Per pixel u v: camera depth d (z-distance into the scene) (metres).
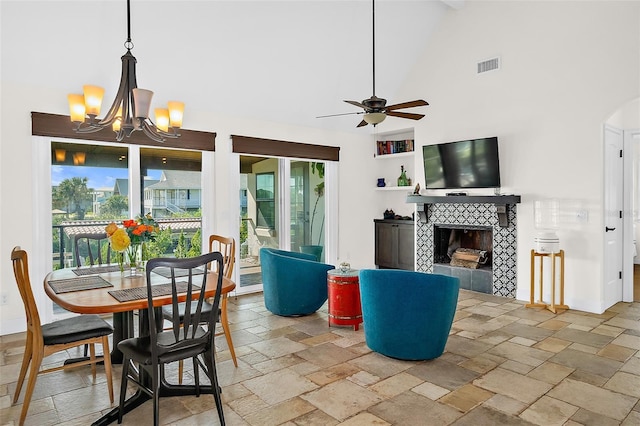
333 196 6.51
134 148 4.59
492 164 5.25
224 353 3.39
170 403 2.56
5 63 3.68
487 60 5.34
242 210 5.54
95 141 4.27
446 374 2.97
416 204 6.15
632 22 4.22
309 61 5.12
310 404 2.54
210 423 2.33
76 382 2.86
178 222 4.95
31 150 3.93
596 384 2.80
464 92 5.60
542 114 4.88
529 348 3.47
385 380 2.87
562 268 4.64
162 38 4.05
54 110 4.04
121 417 2.34
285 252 4.82
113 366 3.12
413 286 3.10
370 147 7.04
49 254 4.09
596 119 4.47
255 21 4.31
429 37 5.92
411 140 6.62
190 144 4.90
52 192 4.15
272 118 5.67
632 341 3.63
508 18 5.14
